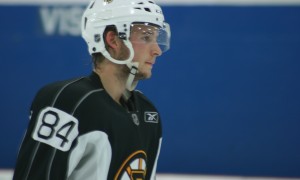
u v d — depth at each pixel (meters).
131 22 5.07
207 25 15.79
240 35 15.70
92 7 5.29
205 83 15.91
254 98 15.75
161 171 16.14
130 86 5.18
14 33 16.44
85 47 16.28
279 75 15.63
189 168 16.08
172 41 15.91
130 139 4.98
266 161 15.81
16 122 16.56
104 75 5.13
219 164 15.97
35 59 16.44
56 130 4.60
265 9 15.57
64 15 16.28
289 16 15.49
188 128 16.02
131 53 5.06
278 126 15.73
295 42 15.51
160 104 16.08
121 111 4.99
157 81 16.05
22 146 4.73
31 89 16.50
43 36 16.38
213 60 15.83
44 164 4.54
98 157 4.68
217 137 15.95
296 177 15.73
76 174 4.70
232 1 15.66
